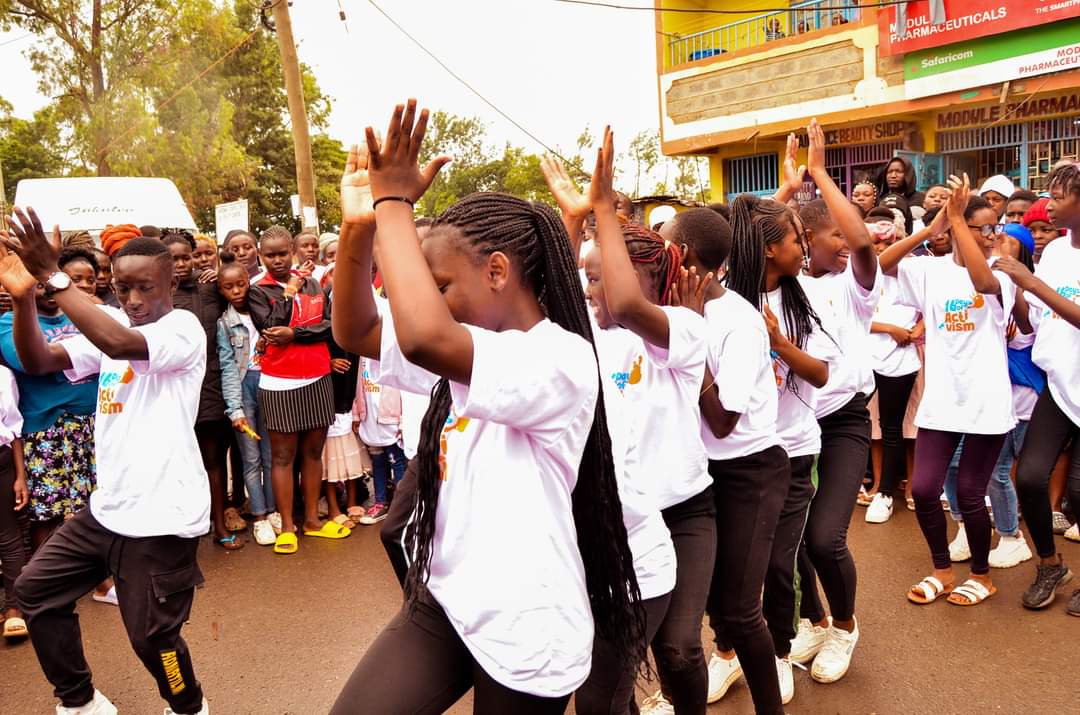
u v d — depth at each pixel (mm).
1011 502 4992
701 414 3035
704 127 16141
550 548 1903
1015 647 4059
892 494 5965
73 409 5000
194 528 3389
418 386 2143
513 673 1875
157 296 3418
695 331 2742
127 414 3344
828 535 3662
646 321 2592
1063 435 4422
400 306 1745
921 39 12812
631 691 2332
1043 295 4133
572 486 1962
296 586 5266
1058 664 3883
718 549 3104
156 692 4023
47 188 12602
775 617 3553
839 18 15023
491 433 1925
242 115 34375
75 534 3340
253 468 6188
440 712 2064
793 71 14656
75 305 3107
